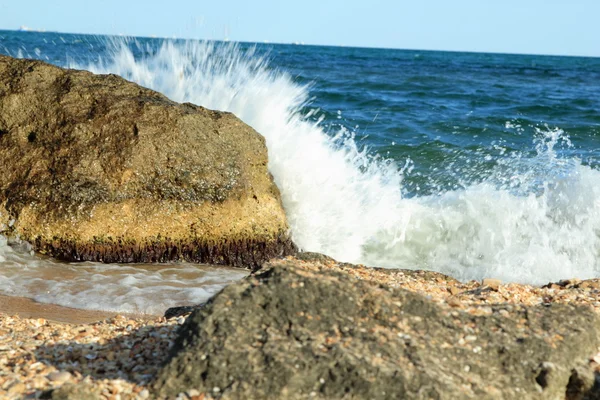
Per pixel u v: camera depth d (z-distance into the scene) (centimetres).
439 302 386
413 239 803
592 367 356
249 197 721
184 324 354
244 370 322
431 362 329
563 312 385
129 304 580
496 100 2019
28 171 696
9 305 562
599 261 776
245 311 346
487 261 775
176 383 326
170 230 696
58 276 638
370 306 354
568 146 1254
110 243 686
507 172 1009
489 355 343
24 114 720
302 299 350
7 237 688
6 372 365
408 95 2092
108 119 702
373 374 316
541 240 795
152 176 689
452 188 946
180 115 705
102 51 1171
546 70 4909
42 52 2089
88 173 684
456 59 7425
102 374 360
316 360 322
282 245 742
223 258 713
